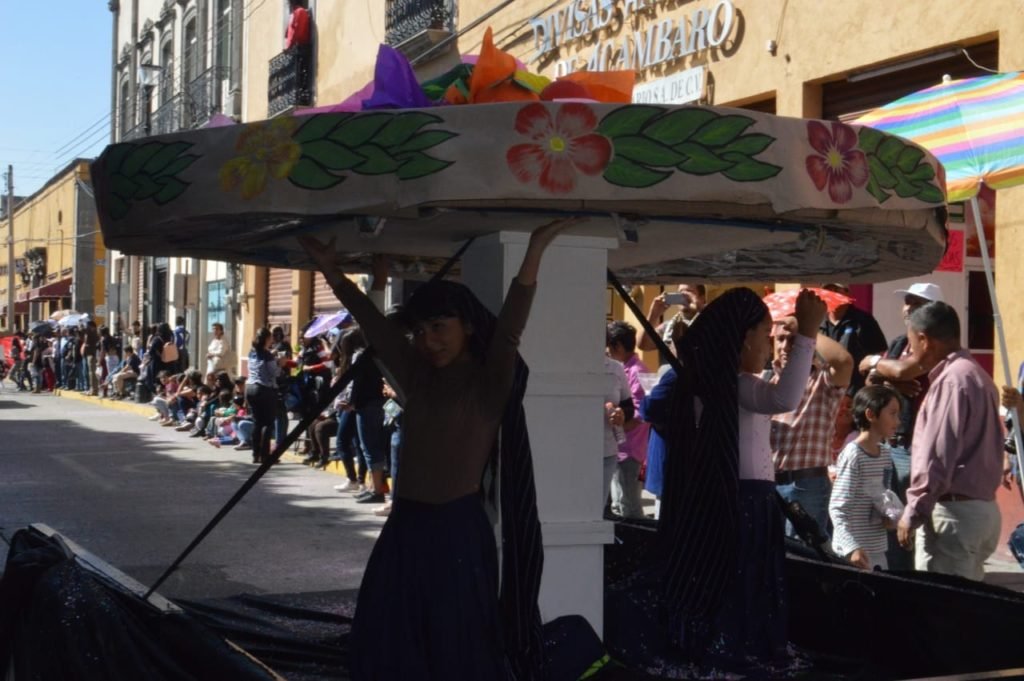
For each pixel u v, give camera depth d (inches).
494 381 135.7
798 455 258.4
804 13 437.4
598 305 159.8
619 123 122.0
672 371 187.9
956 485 216.5
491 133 120.6
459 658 132.6
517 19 632.4
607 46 548.7
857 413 243.0
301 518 433.7
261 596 216.2
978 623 167.9
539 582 142.3
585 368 159.0
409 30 756.0
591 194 121.3
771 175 125.7
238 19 1143.0
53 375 1476.4
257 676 129.9
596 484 161.0
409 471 136.8
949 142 239.6
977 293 389.1
